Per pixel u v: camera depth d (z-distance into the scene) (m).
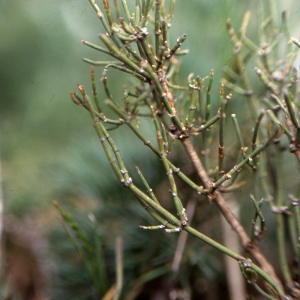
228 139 0.54
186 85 0.51
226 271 0.54
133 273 0.57
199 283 0.57
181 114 0.47
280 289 0.42
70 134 0.79
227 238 0.53
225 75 0.53
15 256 0.65
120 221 0.59
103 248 0.58
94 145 0.64
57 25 0.78
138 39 0.42
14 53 0.83
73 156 0.65
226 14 0.54
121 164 0.41
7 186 0.75
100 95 0.69
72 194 0.63
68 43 0.79
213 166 0.54
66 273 0.59
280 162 0.47
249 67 0.55
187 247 0.57
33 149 0.81
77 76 0.80
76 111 0.79
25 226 0.69
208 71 0.56
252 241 0.45
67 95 0.80
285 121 0.46
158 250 0.58
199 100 0.46
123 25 0.42
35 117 0.83
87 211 0.60
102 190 0.60
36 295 0.64
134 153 0.60
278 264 0.55
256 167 0.46
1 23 0.82
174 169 0.43
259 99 0.52
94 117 0.41
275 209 0.46
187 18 0.57
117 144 0.61
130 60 0.43
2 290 0.56
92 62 0.44
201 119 0.47
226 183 0.48
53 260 0.60
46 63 0.81
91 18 0.74
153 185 0.58
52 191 0.66
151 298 0.57
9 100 0.83
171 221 0.42
